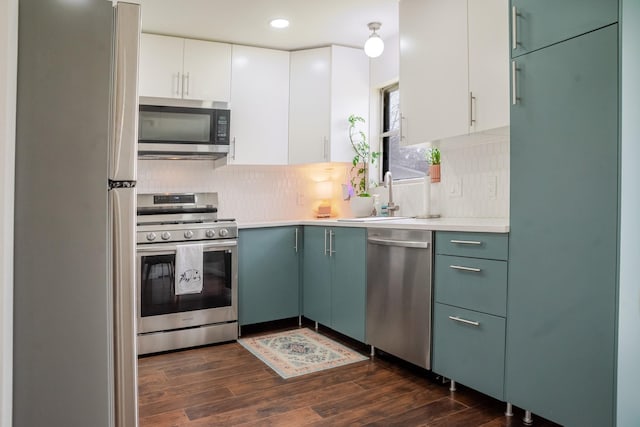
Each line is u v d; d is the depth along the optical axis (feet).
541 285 5.94
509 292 6.36
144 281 9.69
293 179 13.28
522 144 6.22
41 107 3.78
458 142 8.93
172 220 11.39
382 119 12.68
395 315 8.49
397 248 8.44
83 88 3.92
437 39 8.48
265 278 11.27
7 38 3.15
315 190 13.44
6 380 3.25
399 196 11.58
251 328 11.68
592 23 5.38
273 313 11.37
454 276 7.24
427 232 7.73
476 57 7.66
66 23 3.88
